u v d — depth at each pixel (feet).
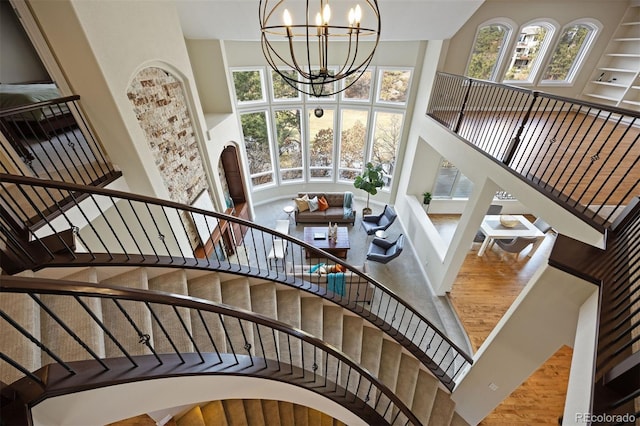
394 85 21.61
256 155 24.79
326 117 24.21
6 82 11.87
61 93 9.04
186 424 9.21
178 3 13.52
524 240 17.26
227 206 20.88
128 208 10.86
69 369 4.80
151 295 4.63
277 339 9.94
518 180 10.17
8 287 3.34
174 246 13.21
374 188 22.66
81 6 7.92
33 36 8.02
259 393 7.52
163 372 5.67
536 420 11.31
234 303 10.05
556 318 7.61
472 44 17.90
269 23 15.30
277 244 20.18
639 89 16.44
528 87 19.60
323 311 12.37
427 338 14.70
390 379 11.43
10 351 5.30
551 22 17.22
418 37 16.62
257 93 22.24
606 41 17.99
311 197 25.02
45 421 4.49
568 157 11.95
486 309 15.75
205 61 18.08
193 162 14.99
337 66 21.54
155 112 11.79
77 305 6.83
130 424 9.53
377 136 24.26
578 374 5.49
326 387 8.45
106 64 8.85
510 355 9.00
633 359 4.13
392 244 19.29
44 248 7.29
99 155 10.21
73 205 8.61
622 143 13.62
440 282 16.24
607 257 6.77
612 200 8.91
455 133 14.65
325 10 5.50
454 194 23.59
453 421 11.30
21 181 6.00
